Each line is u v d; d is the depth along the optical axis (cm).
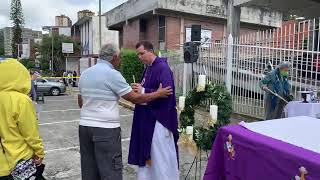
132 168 575
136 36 2352
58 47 4878
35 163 321
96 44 4362
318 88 740
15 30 6662
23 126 307
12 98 306
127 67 1546
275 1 1172
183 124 472
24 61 5616
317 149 220
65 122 1077
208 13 2125
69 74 3130
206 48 1037
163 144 411
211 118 442
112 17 2723
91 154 402
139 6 2214
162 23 2111
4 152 309
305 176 203
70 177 539
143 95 393
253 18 2262
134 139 430
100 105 385
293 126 278
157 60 421
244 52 905
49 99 2036
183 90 1095
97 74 387
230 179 271
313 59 746
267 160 232
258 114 859
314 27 757
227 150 275
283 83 752
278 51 826
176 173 425
